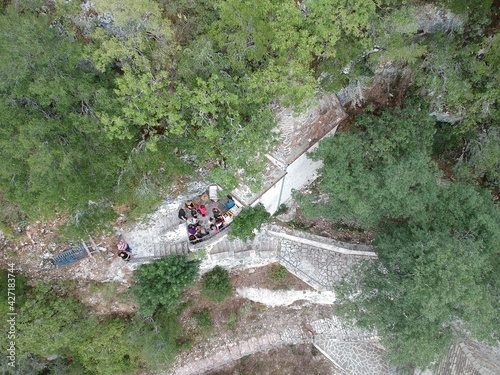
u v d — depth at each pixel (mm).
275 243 26719
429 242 18812
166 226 23219
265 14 15922
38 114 15492
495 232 19609
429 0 18234
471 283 17953
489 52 18750
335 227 26938
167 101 16516
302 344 30281
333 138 19344
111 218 19141
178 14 16578
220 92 15789
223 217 22984
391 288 20297
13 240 21078
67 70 15453
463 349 25312
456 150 25047
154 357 25375
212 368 29703
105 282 23328
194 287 26906
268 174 21594
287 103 17578
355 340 29562
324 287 26703
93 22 16625
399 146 20812
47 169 14789
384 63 20750
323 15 15930
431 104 22484
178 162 18625
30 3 15812
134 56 16141
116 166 17766
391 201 19750
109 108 15734
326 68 18031
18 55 14328
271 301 28703
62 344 22125
